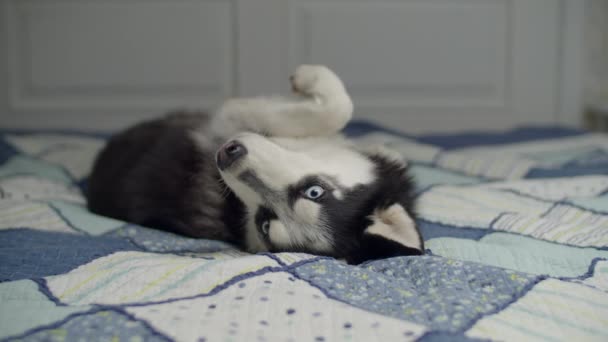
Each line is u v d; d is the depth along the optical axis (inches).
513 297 33.1
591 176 48.5
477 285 34.1
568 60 78.4
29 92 77.4
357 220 40.3
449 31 77.7
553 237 39.7
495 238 40.6
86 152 60.4
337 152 43.0
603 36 80.2
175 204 44.4
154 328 30.5
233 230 42.9
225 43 77.1
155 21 76.0
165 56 76.9
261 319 31.2
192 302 32.4
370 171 42.4
